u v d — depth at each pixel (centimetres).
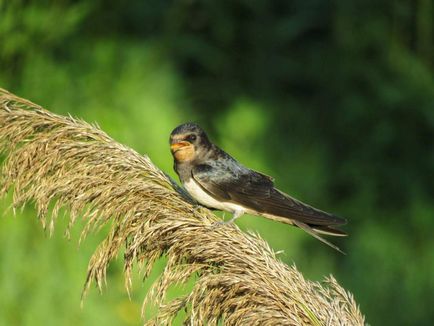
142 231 599
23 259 1138
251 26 1569
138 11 1432
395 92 1517
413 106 1517
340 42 1564
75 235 1152
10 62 1273
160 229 597
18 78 1278
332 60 1562
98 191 608
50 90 1280
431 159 1506
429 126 1516
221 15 1541
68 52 1316
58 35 1306
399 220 1450
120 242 603
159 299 589
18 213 1156
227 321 577
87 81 1300
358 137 1522
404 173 1495
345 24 1561
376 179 1484
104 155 622
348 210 1448
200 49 1476
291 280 592
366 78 1542
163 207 612
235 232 609
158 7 1450
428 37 1549
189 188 803
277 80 1552
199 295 579
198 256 597
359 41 1555
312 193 1421
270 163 1404
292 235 1307
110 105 1289
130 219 604
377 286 1367
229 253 595
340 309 589
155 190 614
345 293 603
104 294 1141
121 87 1306
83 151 619
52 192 608
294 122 1497
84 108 1280
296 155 1453
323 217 738
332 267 1352
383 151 1512
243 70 1540
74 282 1141
